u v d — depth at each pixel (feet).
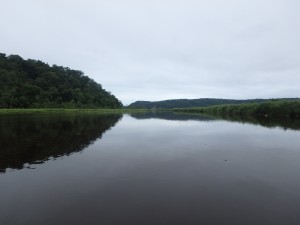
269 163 59.16
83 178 47.57
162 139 94.27
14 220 31.86
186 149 75.31
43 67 540.52
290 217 32.76
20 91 399.03
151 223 31.04
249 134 108.06
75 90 510.58
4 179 47.03
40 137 94.02
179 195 39.50
